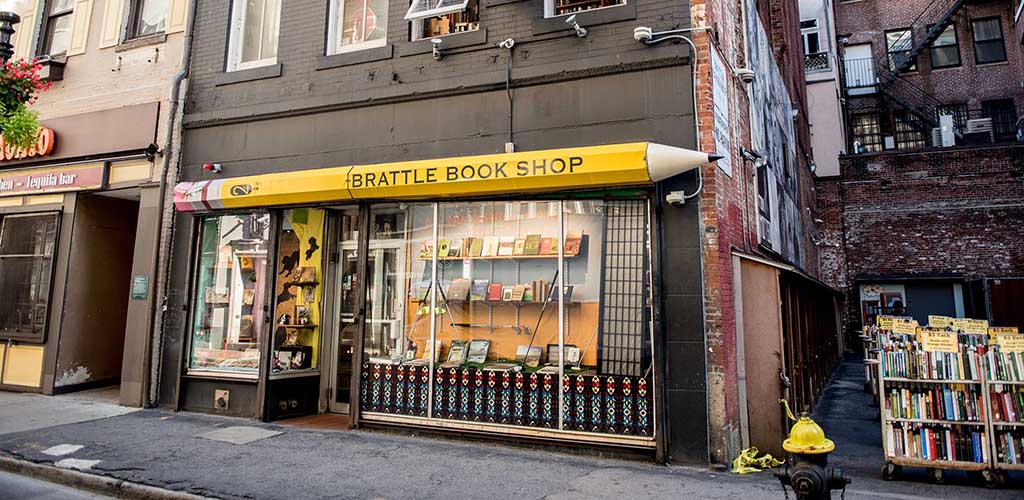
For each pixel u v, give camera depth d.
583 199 6.62
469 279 7.19
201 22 9.19
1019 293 17.19
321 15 8.37
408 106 7.52
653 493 4.93
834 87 21.48
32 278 10.09
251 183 7.84
